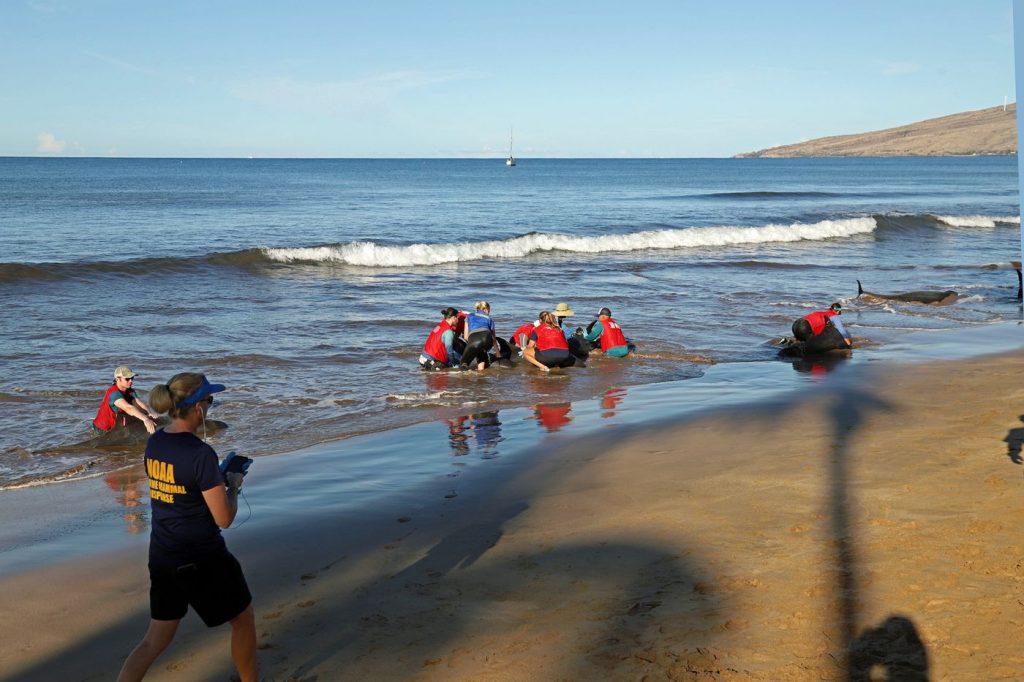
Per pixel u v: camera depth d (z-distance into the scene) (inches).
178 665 178.2
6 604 212.5
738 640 168.9
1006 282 920.3
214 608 155.8
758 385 466.0
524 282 897.5
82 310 692.7
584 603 194.2
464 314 532.1
